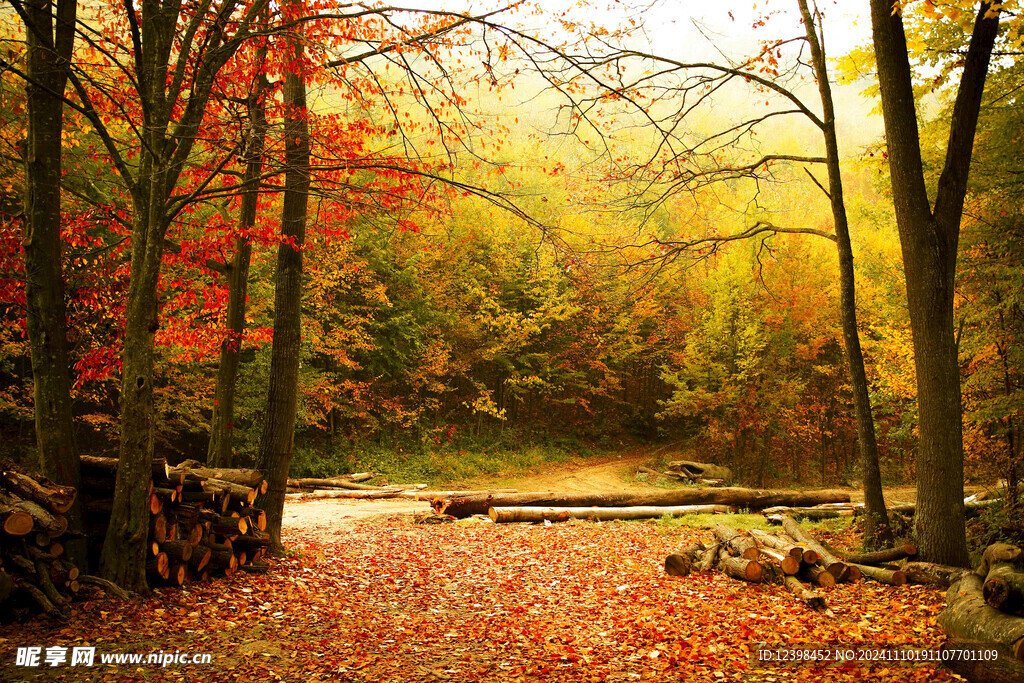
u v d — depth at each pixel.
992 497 15.37
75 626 5.62
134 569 6.59
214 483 7.80
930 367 8.98
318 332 21.67
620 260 18.31
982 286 12.45
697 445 29.23
